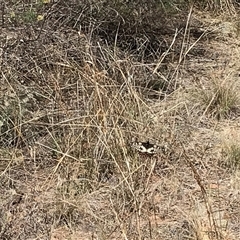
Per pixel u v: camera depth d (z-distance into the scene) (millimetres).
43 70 5066
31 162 4391
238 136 4789
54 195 4020
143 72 5547
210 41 6520
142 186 4094
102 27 5859
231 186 4246
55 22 5484
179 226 3828
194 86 5480
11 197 4035
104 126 4262
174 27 6430
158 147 4430
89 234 3777
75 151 4293
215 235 3672
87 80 4699
